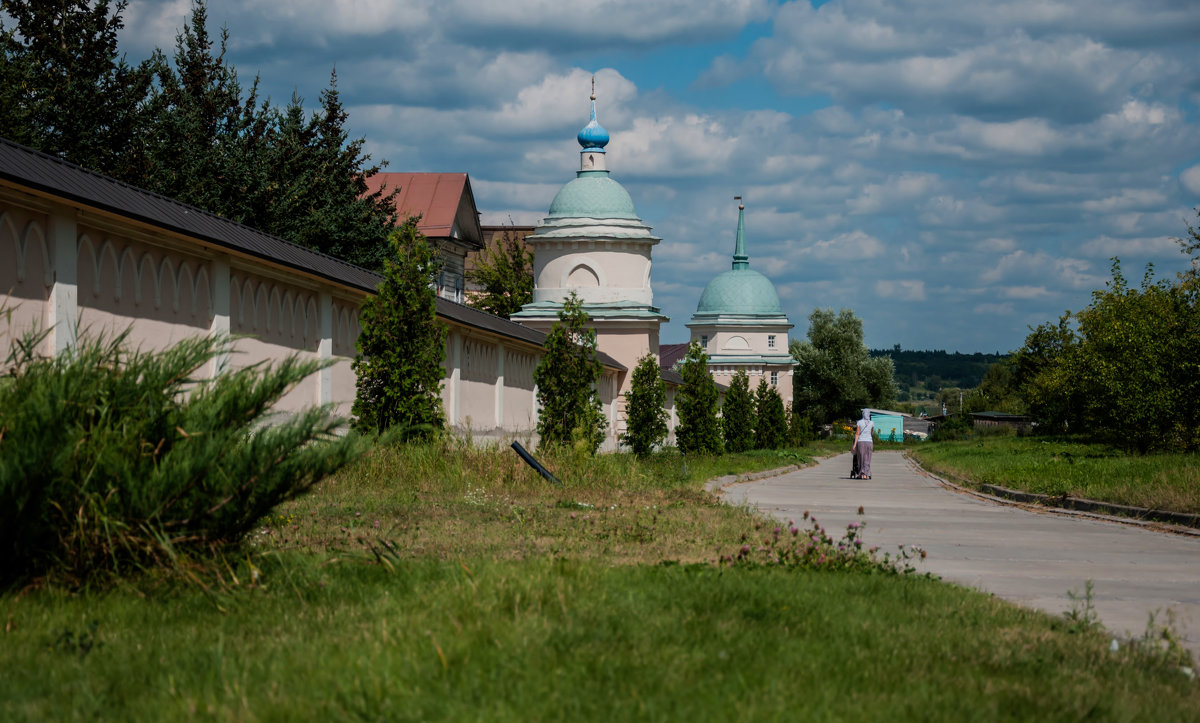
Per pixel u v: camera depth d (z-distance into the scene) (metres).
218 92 36.19
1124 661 6.22
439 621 6.00
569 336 28.95
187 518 7.42
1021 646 6.44
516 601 6.43
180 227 13.48
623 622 6.15
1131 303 43.91
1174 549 12.77
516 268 64.06
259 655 5.52
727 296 94.50
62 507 7.04
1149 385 32.06
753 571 8.82
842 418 108.12
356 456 8.11
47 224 11.60
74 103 28.48
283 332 17.55
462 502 14.52
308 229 34.44
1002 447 50.38
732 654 5.67
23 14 28.97
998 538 13.83
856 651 6.00
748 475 30.42
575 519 12.69
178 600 6.89
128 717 4.61
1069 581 10.11
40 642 5.80
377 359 19.47
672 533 11.98
